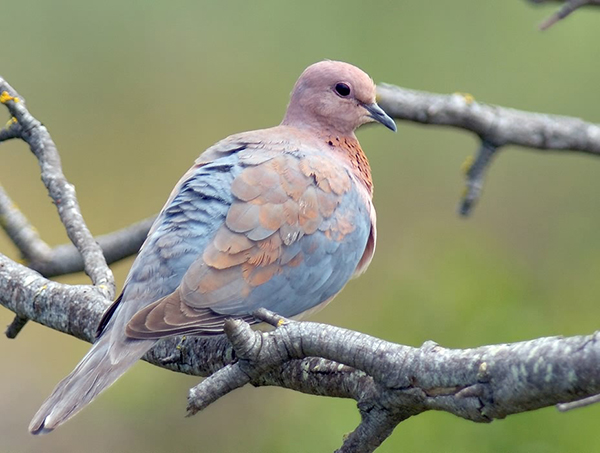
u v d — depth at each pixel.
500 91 16.75
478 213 16.66
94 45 17.41
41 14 17.25
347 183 9.30
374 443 6.61
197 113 17.44
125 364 7.45
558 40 16.62
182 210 8.42
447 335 12.81
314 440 12.28
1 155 17.53
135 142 17.41
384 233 16.62
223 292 8.09
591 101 16.52
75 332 8.36
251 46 17.39
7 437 14.61
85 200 17.12
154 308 7.69
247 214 8.43
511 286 13.21
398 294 13.29
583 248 15.84
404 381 6.09
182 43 17.47
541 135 11.82
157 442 13.83
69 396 7.23
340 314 15.47
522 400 5.60
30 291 8.55
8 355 15.66
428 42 16.89
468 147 17.03
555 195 16.59
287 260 8.58
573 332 12.91
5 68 17.11
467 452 11.32
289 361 7.13
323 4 17.14
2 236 15.84
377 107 10.82
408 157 17.06
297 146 9.30
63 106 17.30
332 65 10.83
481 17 16.86
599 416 11.34
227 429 13.70
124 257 11.62
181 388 14.02
